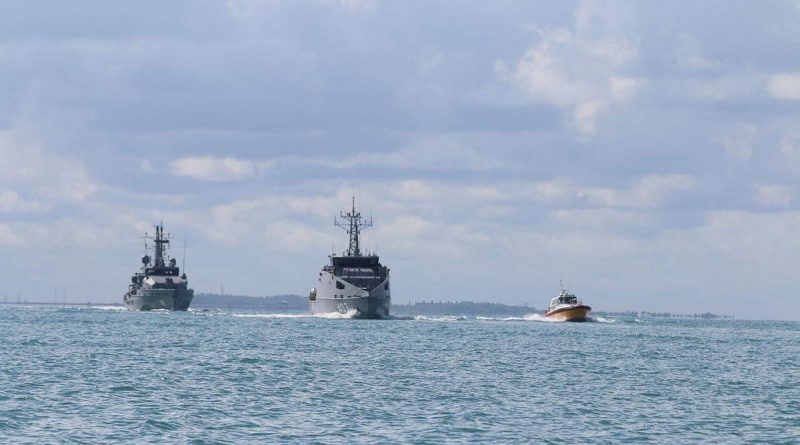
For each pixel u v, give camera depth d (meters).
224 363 135.38
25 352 150.62
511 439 79.38
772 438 81.19
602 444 77.94
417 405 95.75
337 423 85.25
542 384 115.62
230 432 80.56
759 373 136.12
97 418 85.81
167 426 82.50
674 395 107.31
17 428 80.81
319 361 140.38
